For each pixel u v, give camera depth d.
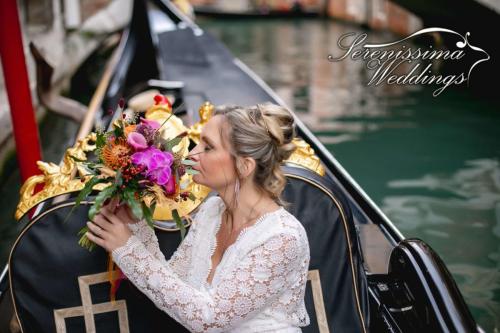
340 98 8.62
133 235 1.73
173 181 1.66
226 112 1.76
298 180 2.05
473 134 6.98
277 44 14.19
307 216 2.02
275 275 1.68
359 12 17.28
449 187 5.52
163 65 5.36
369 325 1.99
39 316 1.90
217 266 1.79
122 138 1.65
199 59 5.58
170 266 1.91
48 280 1.90
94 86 9.84
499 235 4.61
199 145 1.79
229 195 1.78
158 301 1.70
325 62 11.42
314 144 3.50
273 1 23.61
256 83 4.89
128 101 4.36
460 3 9.27
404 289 2.14
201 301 1.68
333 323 1.96
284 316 1.75
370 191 5.45
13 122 3.33
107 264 1.91
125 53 6.83
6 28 3.20
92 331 1.92
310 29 17.23
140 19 7.05
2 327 2.08
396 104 8.25
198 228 1.89
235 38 15.48
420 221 4.86
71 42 9.85
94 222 1.74
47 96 5.36
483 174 5.84
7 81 3.28
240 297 1.67
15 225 4.69
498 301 3.77
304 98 8.66
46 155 6.15
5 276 2.30
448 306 1.91
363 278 2.03
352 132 7.07
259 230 1.72
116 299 1.93
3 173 5.61
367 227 2.82
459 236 4.61
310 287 1.98
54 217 1.92
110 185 1.62
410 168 5.99
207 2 24.48
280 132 1.72
